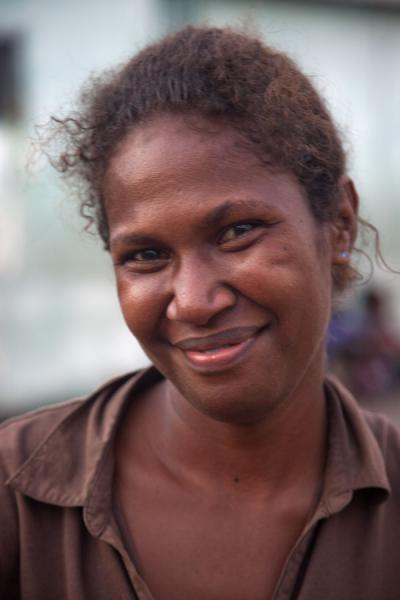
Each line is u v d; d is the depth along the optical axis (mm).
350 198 1388
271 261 1130
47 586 1310
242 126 1138
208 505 1325
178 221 1115
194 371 1167
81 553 1303
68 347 4758
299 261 1157
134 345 4910
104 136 1221
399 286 6395
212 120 1133
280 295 1135
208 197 1108
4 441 1435
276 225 1140
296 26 4891
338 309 1517
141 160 1139
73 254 4688
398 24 5352
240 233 1138
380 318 6168
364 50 5262
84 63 4367
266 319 1150
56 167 1410
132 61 1297
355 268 1511
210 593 1268
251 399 1161
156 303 1174
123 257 1203
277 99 1173
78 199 1452
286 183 1167
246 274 1121
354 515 1318
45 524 1340
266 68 1225
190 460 1347
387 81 5371
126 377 1522
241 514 1315
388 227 5535
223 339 1139
